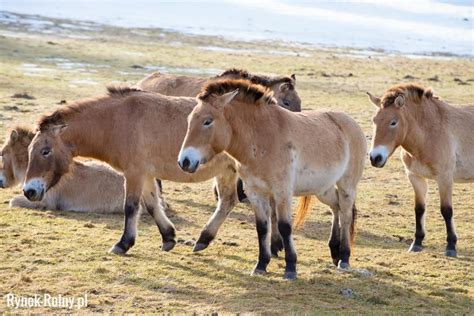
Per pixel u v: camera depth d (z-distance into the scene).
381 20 84.62
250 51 50.28
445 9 96.12
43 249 11.43
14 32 49.34
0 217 13.32
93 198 14.12
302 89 32.06
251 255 11.83
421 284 10.80
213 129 9.91
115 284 9.97
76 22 62.16
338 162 11.15
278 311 9.12
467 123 13.02
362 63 46.38
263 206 10.69
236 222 14.15
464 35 75.25
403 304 9.82
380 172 19.52
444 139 12.64
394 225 14.73
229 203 11.96
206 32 63.62
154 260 11.23
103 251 11.51
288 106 17.47
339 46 60.06
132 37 53.72
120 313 8.86
